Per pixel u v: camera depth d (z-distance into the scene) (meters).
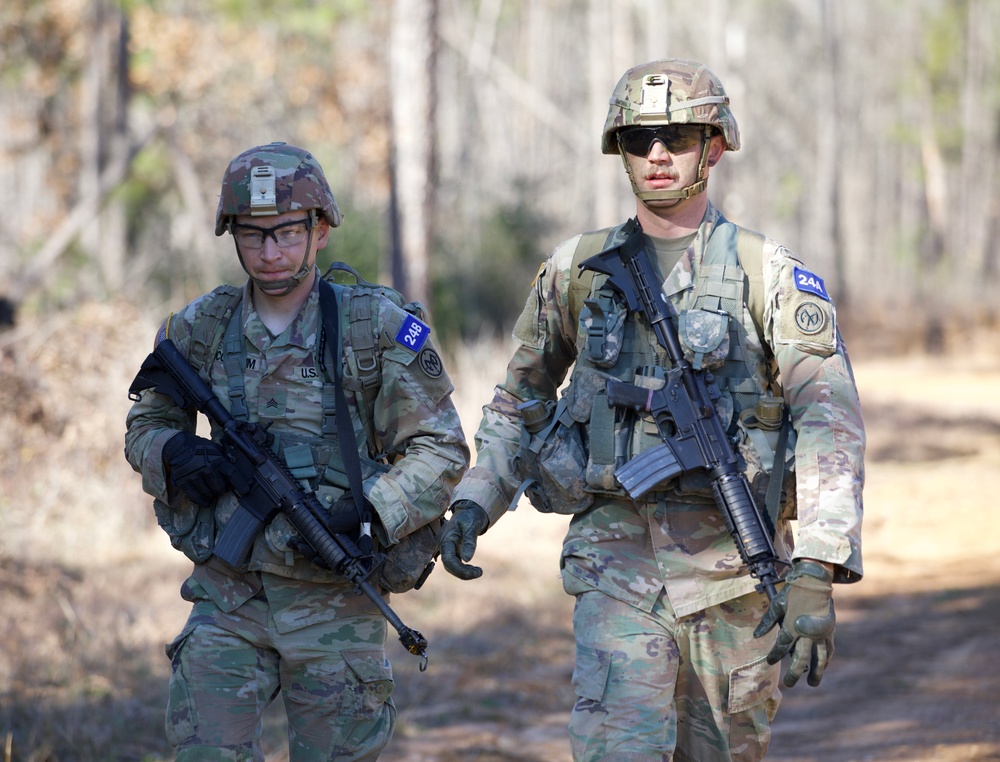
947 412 62.59
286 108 72.69
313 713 10.63
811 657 9.45
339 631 10.63
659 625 10.28
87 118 67.94
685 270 10.51
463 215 71.88
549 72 149.88
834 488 9.72
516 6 140.62
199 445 10.54
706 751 10.62
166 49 64.75
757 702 10.48
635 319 10.58
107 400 28.25
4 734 15.86
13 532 25.00
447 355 47.72
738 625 10.40
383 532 10.72
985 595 27.31
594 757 9.97
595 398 10.54
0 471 26.70
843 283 123.81
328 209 10.71
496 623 23.70
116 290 38.41
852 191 181.50
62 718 16.47
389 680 10.84
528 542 30.89
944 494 39.88
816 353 10.06
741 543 9.89
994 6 159.12
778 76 180.88
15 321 30.80
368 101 70.56
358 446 10.87
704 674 10.47
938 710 18.86
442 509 10.81
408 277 45.50
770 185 175.88
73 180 71.94
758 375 10.38
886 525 36.19
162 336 11.05
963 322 115.75
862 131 185.62
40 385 27.47
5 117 79.50
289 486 10.45
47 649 19.17
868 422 57.75
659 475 10.04
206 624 10.57
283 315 10.84
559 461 10.55
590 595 10.47
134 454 10.97
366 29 75.31
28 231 68.25
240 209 10.45
